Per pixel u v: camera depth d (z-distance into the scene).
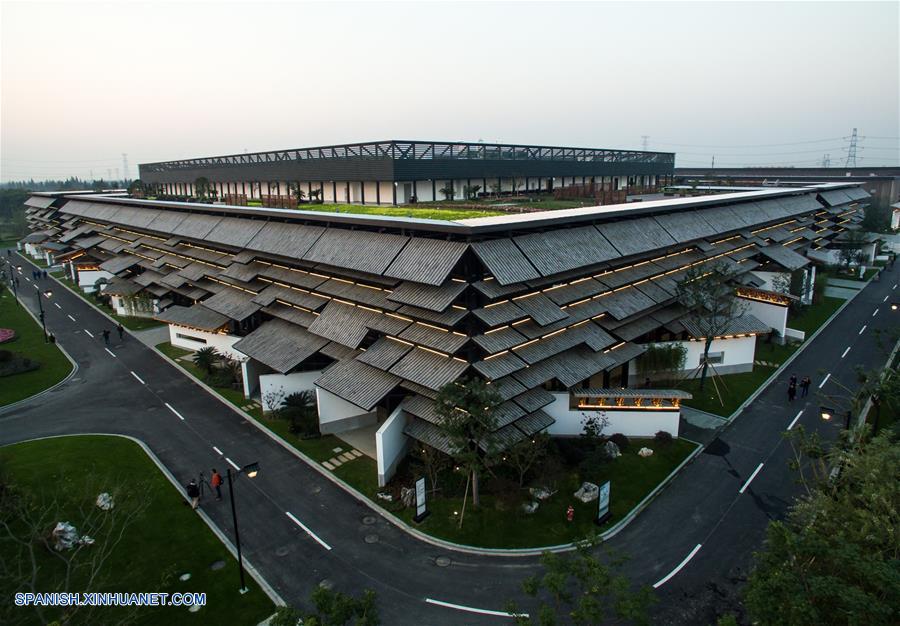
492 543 31.56
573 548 31.08
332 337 43.31
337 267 46.25
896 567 18.84
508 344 36.69
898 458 22.45
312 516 34.44
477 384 32.47
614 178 86.62
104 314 79.25
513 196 69.19
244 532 32.88
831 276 93.75
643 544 31.47
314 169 66.75
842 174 148.00
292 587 28.67
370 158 58.44
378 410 46.28
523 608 26.97
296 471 39.41
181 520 33.78
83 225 104.88
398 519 33.78
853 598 17.56
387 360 39.72
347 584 28.83
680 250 57.31
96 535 31.80
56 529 30.69
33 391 53.12
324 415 43.69
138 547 31.31
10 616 25.66
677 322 52.78
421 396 38.91
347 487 37.25
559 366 41.47
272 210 53.88
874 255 105.69
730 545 31.28
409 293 37.84
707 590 28.05
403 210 51.09
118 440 43.56
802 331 65.75
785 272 69.94
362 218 43.44
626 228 50.12
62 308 82.88
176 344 64.88
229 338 57.25
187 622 26.28
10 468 38.41
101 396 52.03
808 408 47.41
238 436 44.38
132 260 81.31
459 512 34.12
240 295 58.19
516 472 37.34
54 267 113.94
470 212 49.03
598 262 42.78
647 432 42.66
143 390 53.31
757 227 74.19
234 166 83.31
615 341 45.09
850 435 27.80
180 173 100.69
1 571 28.03
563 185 77.25
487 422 32.34
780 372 54.94
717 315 52.19
